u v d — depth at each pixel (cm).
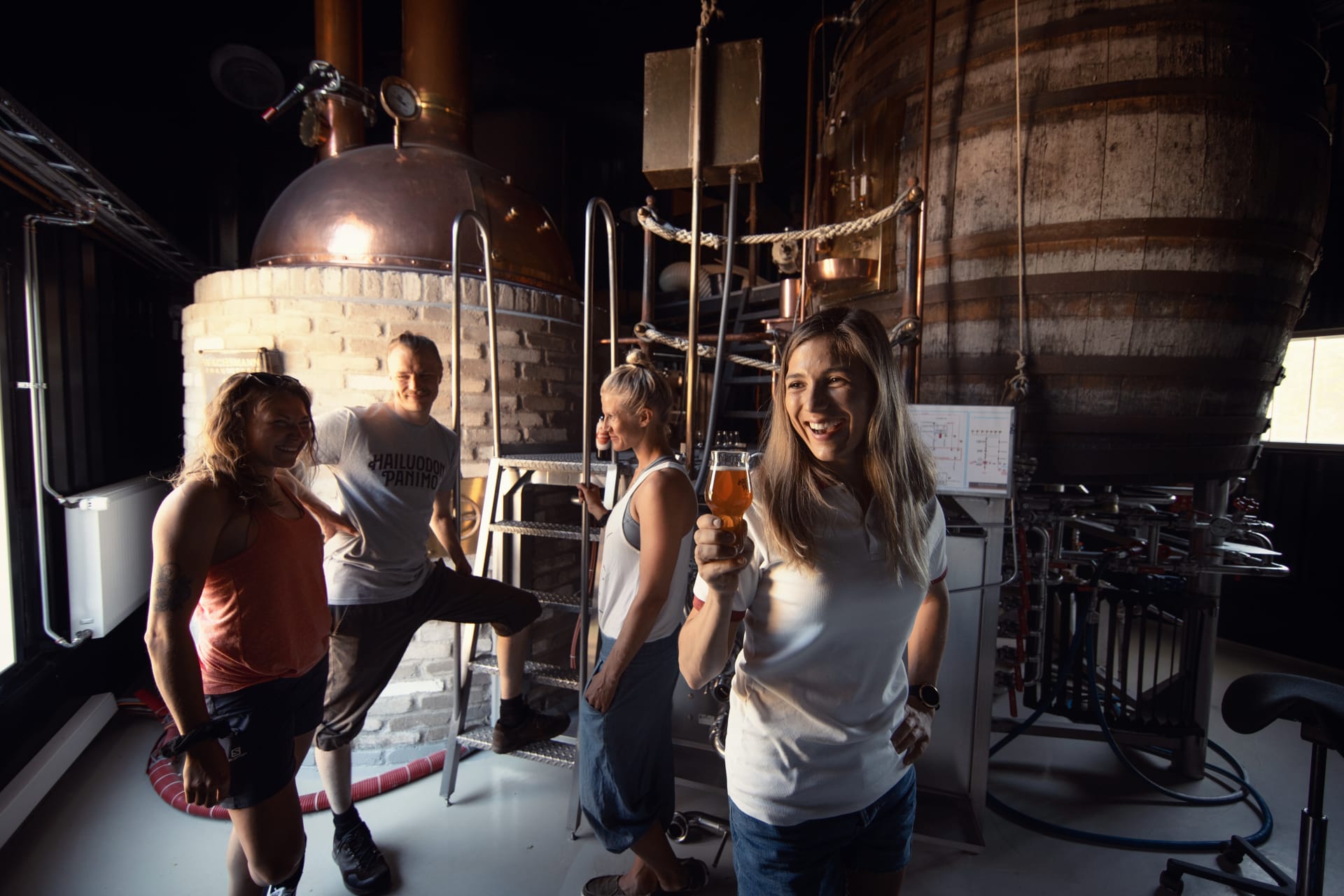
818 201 274
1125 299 189
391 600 175
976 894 181
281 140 472
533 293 266
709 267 446
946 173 209
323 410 233
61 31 293
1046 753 259
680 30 448
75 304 286
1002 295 200
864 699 94
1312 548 353
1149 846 199
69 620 262
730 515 87
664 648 150
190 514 115
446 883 180
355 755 240
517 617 194
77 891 175
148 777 225
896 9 227
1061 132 188
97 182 231
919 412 195
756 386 416
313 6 393
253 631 125
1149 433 198
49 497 256
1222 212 182
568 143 529
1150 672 338
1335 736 142
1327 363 348
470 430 248
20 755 211
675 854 186
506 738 202
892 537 91
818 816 93
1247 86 180
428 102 294
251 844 128
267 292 231
